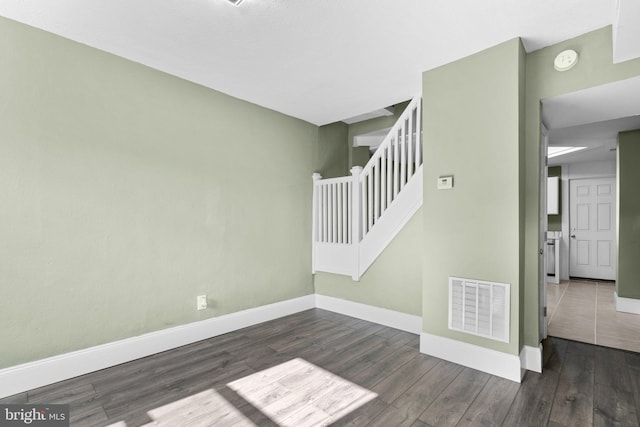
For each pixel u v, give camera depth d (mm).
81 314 2189
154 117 2574
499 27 2035
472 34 2111
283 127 3621
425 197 2615
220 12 1871
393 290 3184
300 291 3785
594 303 4203
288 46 2252
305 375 2176
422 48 2283
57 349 2086
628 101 2320
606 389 1991
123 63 2404
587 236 5902
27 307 1979
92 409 1771
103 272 2291
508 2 1788
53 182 2086
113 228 2346
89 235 2230
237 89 2979
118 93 2379
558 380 2107
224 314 3035
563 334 2998
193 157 2822
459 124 2426
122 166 2395
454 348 2383
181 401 1855
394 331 3061
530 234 2301
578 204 5992
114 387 2006
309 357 2465
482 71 2312
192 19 1940
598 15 1910
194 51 2316
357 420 1684
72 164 2164
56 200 2096
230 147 3107
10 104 1936
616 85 2055
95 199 2262
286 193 3648
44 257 2045
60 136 2115
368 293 3404
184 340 2709
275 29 2049
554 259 5980
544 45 2262
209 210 2932
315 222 3932
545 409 1778
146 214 2521
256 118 3342
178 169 2721
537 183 2281
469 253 2355
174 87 2699
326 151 4180
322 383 2066
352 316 3539
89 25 2002
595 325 3270
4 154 1914
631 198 3795
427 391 1973
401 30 2061
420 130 2988
